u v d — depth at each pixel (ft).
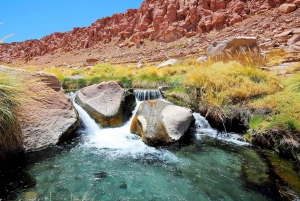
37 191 8.93
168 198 8.76
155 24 70.44
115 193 8.99
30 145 12.50
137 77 29.27
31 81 14.25
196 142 14.74
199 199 8.70
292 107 13.73
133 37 75.66
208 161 11.98
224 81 18.42
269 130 13.21
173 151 13.29
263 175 10.41
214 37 53.31
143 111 16.10
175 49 55.93
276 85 17.17
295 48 30.58
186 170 11.02
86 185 9.49
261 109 15.02
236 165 11.48
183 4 68.64
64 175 10.25
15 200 8.29
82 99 18.48
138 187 9.47
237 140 14.96
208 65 23.07
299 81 16.26
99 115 17.20
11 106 12.21
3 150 11.38
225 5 61.87
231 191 9.20
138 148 13.61
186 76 22.53
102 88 19.03
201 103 18.44
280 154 12.41
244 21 54.24
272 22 47.03
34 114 13.38
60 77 30.71
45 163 11.41
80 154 12.61
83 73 38.22
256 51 24.04
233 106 16.49
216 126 17.12
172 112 15.80
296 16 44.52
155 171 10.89
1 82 11.90
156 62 47.42
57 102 14.99
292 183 9.66
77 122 15.28
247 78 18.52
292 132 12.37
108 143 14.39
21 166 11.02
